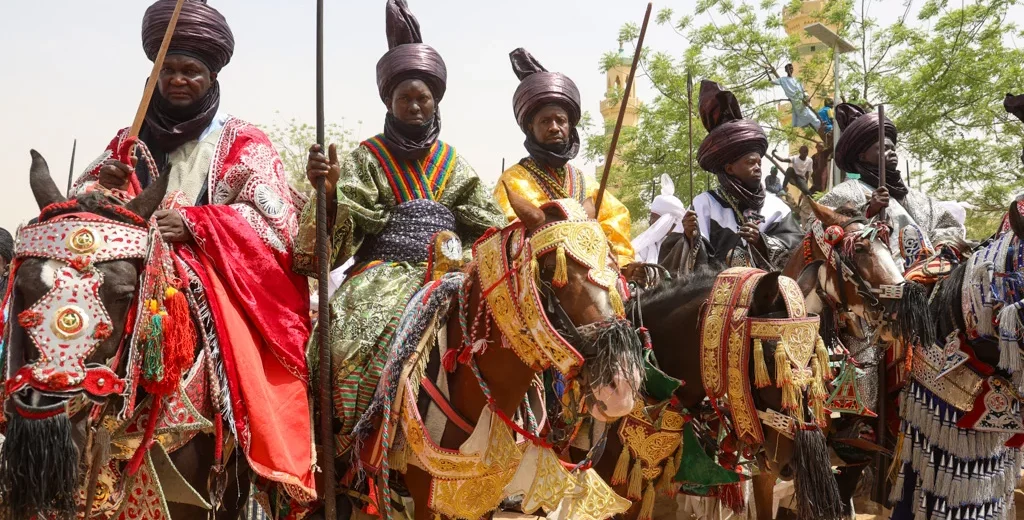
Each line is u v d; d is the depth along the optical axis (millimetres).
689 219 6973
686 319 4680
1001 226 5328
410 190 4887
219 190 4312
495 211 5074
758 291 4434
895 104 21328
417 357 3879
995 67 20594
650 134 22594
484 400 3855
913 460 5273
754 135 7633
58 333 2988
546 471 4027
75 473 3008
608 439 4805
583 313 3385
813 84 22891
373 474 4016
